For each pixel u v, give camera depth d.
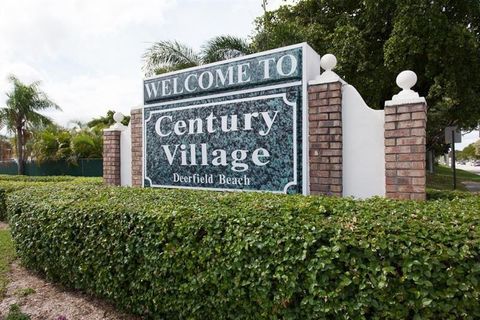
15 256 4.46
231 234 2.13
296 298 1.89
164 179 4.64
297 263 1.86
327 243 1.83
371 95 10.97
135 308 2.77
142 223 2.59
